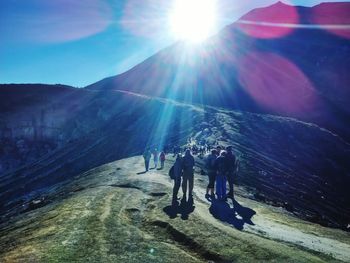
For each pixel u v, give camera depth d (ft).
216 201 70.59
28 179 306.35
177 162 66.59
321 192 181.16
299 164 233.35
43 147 440.45
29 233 49.26
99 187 91.20
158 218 53.72
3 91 487.61
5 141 438.81
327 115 489.26
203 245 41.57
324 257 40.70
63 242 41.04
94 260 35.94
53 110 456.04
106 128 395.55
